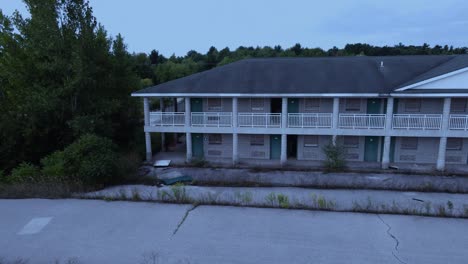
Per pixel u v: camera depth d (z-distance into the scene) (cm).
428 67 2005
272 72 2055
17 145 1995
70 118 2042
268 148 2072
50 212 940
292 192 1320
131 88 2452
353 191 1352
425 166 1855
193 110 2088
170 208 974
